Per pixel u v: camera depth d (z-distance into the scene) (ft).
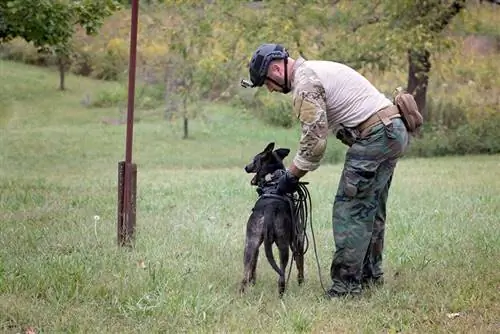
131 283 21.48
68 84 149.59
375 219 21.95
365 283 22.36
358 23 82.99
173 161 84.89
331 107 20.21
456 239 29.27
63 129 112.68
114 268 23.71
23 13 43.80
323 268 25.12
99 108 132.05
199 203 39.45
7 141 98.53
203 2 84.58
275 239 20.86
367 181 20.24
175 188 46.19
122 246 27.07
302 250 22.50
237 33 82.17
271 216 20.72
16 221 32.91
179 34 85.97
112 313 19.45
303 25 80.74
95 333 17.80
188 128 111.14
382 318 19.21
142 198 41.27
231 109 119.75
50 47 49.24
